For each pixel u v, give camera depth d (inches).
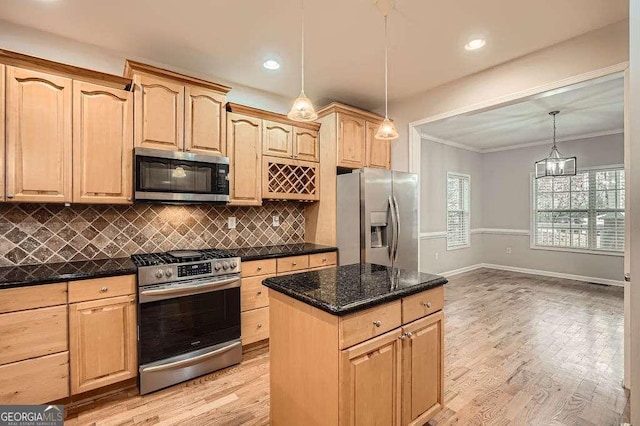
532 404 85.0
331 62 115.8
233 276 106.5
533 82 108.3
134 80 99.4
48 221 97.2
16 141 82.7
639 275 34.6
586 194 222.8
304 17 90.0
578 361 108.1
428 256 228.4
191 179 106.6
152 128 101.2
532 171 247.4
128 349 89.4
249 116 124.5
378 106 159.6
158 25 93.8
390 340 63.2
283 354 68.9
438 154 235.9
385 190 135.3
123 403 85.8
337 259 138.2
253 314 114.0
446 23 92.5
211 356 100.3
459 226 255.4
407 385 67.0
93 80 93.4
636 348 34.9
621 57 90.7
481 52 108.6
